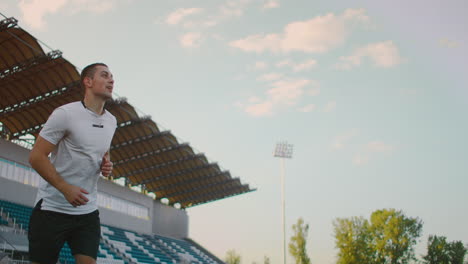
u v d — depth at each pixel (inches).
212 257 2404.0
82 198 166.6
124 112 1434.5
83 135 175.5
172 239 2313.0
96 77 182.9
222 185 2358.5
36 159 166.1
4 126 1392.7
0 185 1254.3
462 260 2832.2
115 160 1800.0
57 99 1264.8
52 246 173.3
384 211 2864.2
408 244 2765.7
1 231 1050.7
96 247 179.6
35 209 176.7
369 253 2812.5
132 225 1964.8
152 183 2191.2
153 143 1742.1
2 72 1090.7
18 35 1002.1
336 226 2928.2
